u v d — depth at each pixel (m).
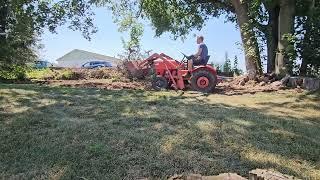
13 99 9.46
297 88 12.85
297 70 14.95
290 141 6.95
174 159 5.79
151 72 13.09
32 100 9.42
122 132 6.91
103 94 10.70
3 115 7.95
